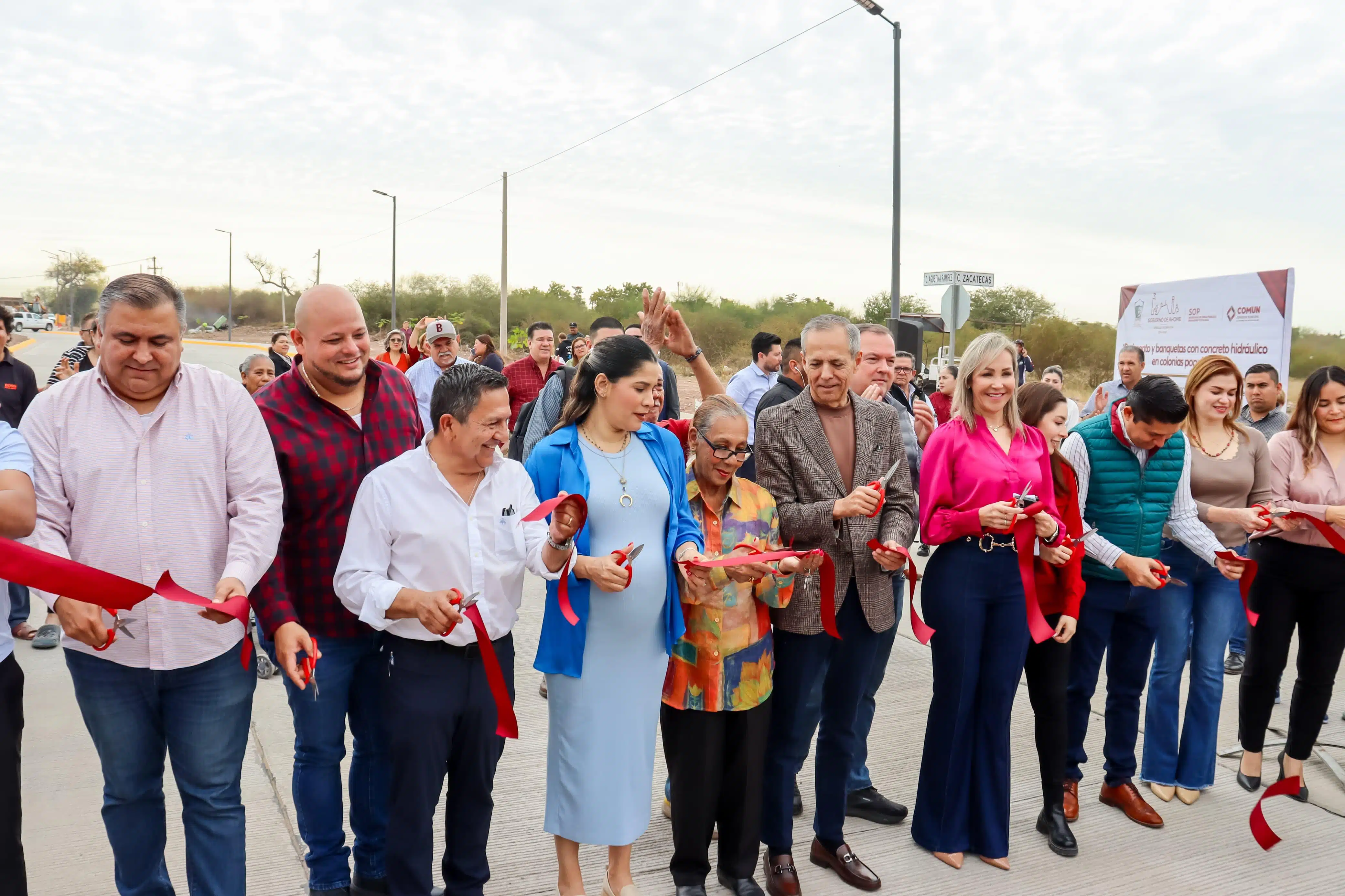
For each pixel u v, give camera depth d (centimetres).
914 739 403
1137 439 322
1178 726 358
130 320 199
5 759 201
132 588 182
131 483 210
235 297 6141
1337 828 336
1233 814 346
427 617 214
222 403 222
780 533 289
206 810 223
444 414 229
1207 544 329
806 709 287
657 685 259
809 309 4247
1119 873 301
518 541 246
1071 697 340
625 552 239
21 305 5538
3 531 185
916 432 445
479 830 249
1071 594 305
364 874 276
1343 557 339
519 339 4047
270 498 227
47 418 209
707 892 279
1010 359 294
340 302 255
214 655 218
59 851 295
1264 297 730
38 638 491
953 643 297
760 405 372
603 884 284
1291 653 543
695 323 4175
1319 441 354
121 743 216
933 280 965
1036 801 351
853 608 288
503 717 229
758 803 271
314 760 258
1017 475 291
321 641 258
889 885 290
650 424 276
